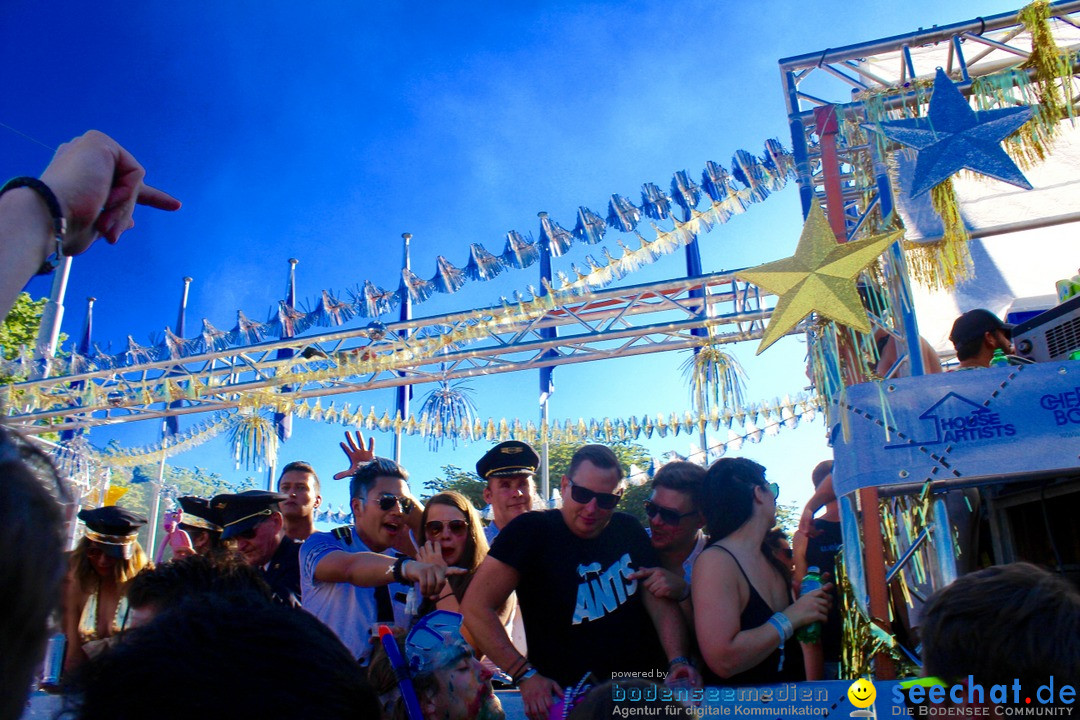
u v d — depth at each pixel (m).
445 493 2.68
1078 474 2.33
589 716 1.23
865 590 2.42
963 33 3.46
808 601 2.12
